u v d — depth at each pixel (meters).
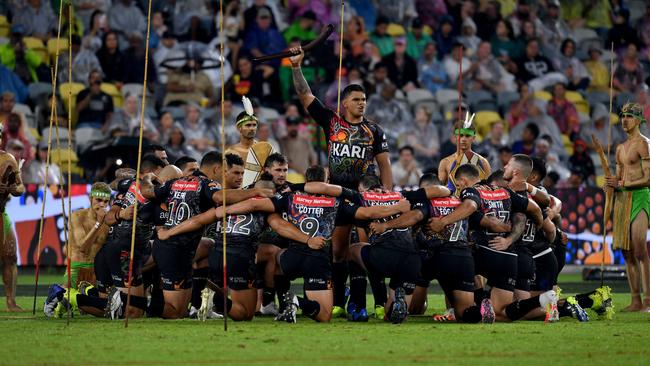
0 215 41.25
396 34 92.75
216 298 35.03
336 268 38.56
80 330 30.95
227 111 80.88
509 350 26.34
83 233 41.25
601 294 37.09
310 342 27.77
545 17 99.50
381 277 36.78
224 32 85.12
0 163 41.34
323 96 83.12
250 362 23.75
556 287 40.38
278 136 80.88
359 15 92.56
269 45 85.38
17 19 81.81
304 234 34.59
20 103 77.56
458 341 28.34
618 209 42.91
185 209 35.38
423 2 94.81
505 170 38.25
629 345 27.64
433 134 86.00
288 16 89.88
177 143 76.69
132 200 37.00
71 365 23.16
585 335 30.25
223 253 32.72
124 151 63.12
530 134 86.88
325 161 81.38
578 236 70.00
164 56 83.19
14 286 41.53
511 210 36.84
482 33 96.19
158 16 84.62
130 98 77.25
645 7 105.00
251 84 84.00
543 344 27.75
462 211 35.16
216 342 27.58
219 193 34.97
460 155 43.47
